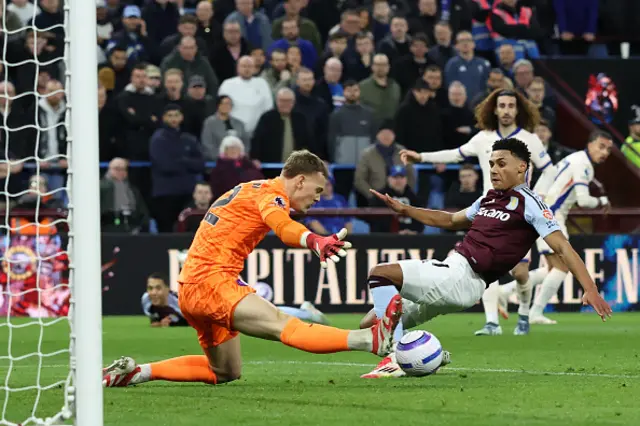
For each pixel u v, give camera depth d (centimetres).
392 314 1081
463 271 1307
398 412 961
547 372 1373
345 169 2988
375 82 3050
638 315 2738
